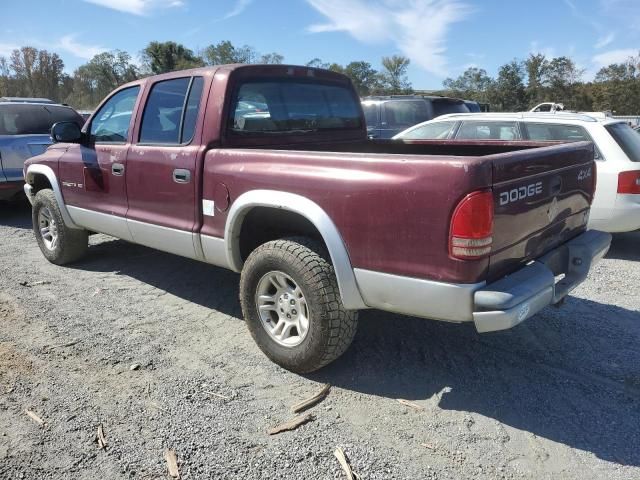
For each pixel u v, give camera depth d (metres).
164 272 5.58
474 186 2.62
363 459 2.71
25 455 2.73
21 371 3.54
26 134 8.21
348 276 3.08
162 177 4.18
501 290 2.71
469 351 3.82
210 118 3.91
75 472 2.62
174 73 4.28
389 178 2.87
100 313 4.52
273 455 2.74
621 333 4.12
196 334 4.12
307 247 3.31
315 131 4.68
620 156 6.04
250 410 3.12
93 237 7.02
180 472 2.62
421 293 2.83
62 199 5.42
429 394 3.29
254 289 3.57
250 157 3.55
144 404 3.18
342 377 3.48
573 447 2.80
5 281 5.31
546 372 3.54
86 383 3.41
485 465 2.67
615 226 6.13
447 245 2.70
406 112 11.34
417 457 2.73
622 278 5.50
